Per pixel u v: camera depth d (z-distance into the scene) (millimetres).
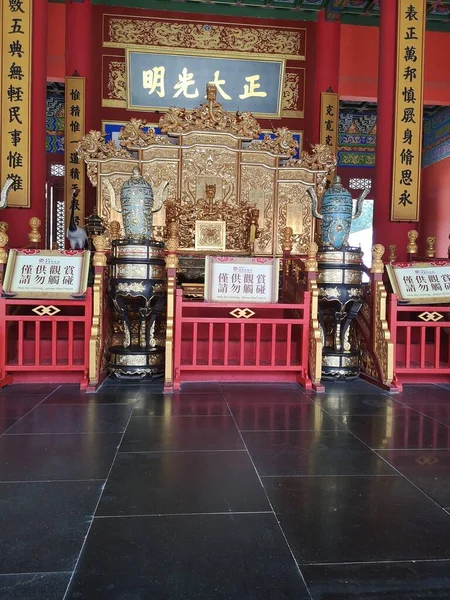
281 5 11938
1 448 3246
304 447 3350
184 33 11914
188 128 8859
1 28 7086
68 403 4523
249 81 12047
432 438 3590
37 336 5203
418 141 8164
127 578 1811
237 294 5566
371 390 5371
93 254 5961
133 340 6023
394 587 1783
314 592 1746
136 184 5523
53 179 16641
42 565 1889
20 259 5391
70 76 11000
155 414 4168
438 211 16797
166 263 5520
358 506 2449
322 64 11914
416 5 8133
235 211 8805
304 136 12227
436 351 5656
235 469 2922
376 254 5910
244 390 5230
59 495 2527
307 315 5516
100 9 11672
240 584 1785
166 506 2416
